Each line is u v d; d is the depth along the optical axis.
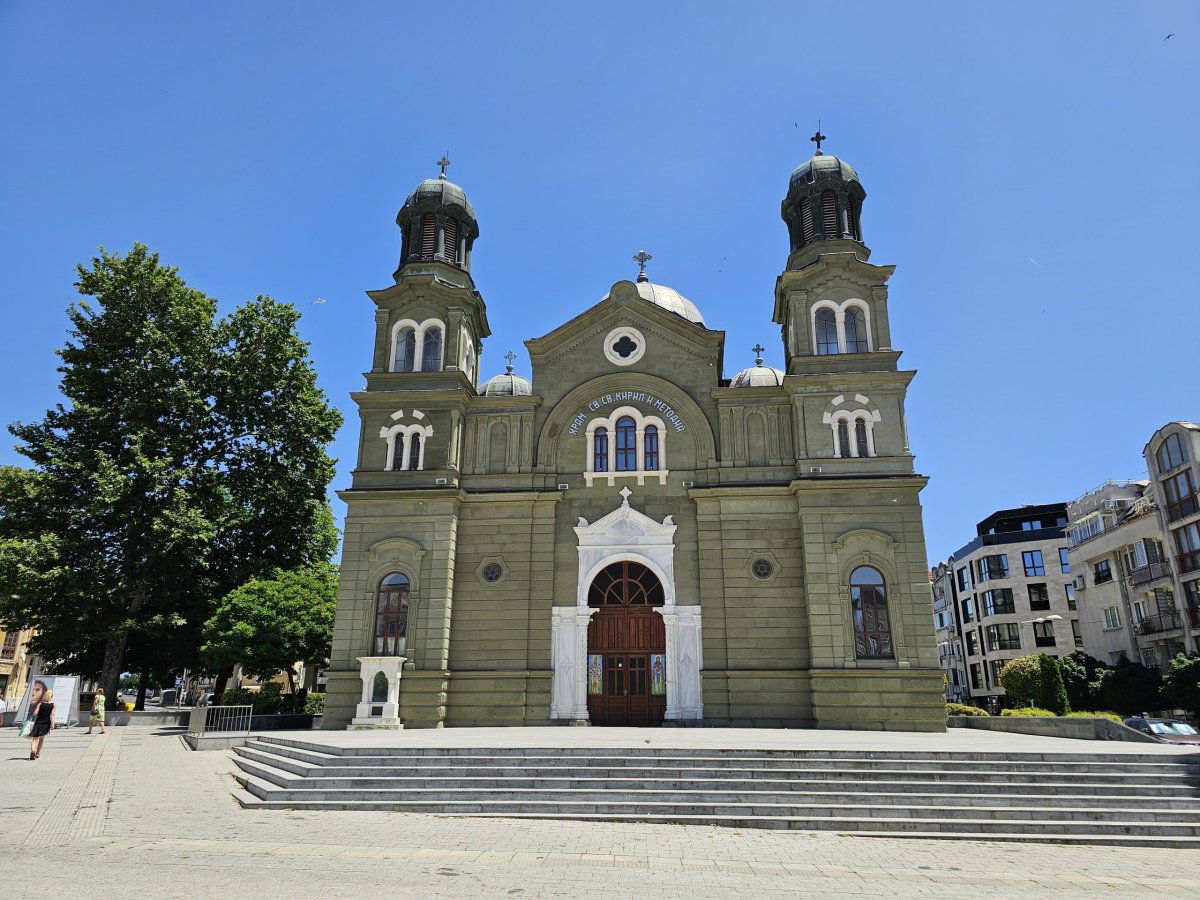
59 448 36.69
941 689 26.91
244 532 40.62
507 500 31.03
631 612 30.11
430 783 16.23
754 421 31.64
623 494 31.09
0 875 9.62
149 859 10.81
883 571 28.33
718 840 13.01
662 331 33.25
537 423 32.59
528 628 29.72
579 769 16.44
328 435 41.59
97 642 38.09
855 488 28.95
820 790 15.57
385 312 34.12
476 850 11.87
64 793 16.42
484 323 36.62
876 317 31.83
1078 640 71.56
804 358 31.20
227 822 13.87
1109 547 53.75
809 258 33.81
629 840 12.85
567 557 30.66
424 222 35.94
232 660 34.69
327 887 9.43
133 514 35.78
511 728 27.31
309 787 16.36
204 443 38.88
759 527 29.89
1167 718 42.97
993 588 77.00
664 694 29.16
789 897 9.54
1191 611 45.25
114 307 37.50
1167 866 11.94
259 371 39.38
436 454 31.62
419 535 30.28
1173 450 46.47
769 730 26.30
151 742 28.39
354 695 28.88
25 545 33.25
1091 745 19.66
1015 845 13.29
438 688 28.52
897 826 14.04
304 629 35.34
